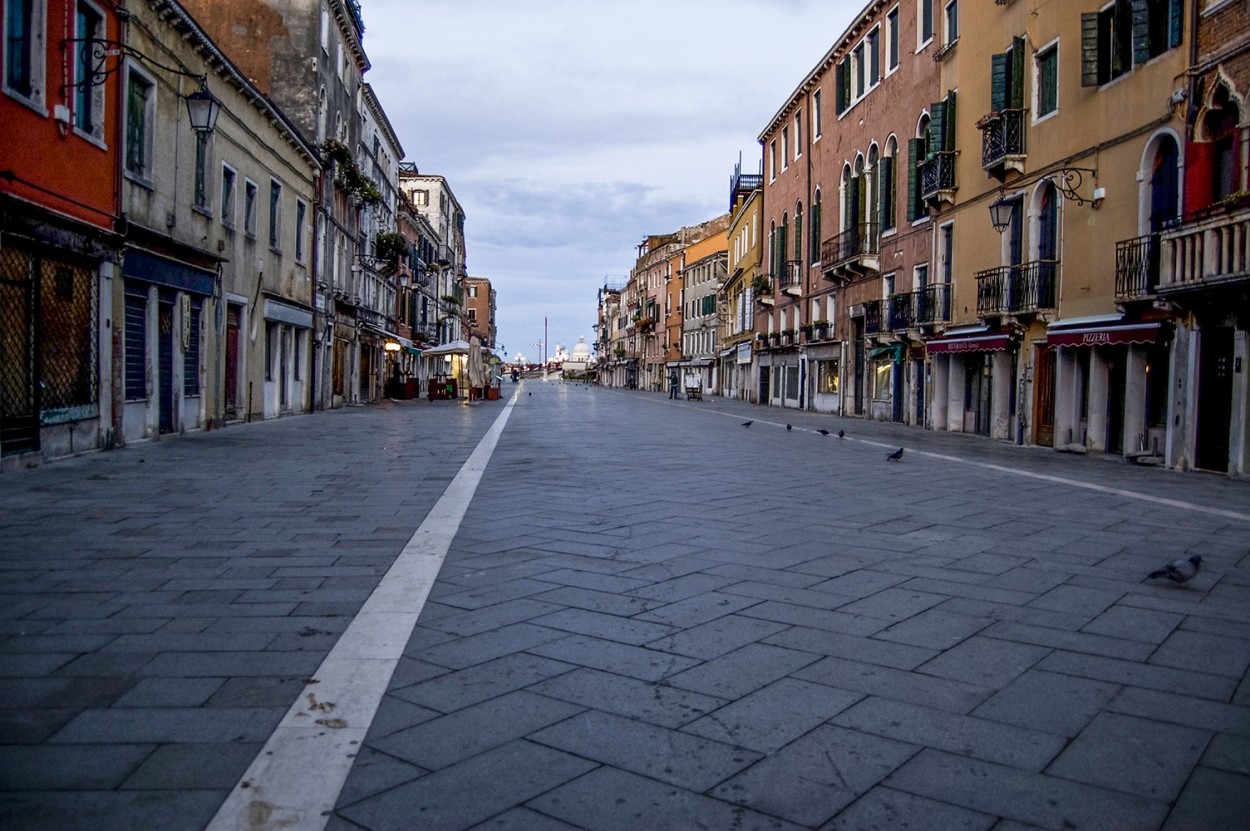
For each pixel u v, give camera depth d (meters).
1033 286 19.09
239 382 20.53
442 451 14.47
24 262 11.08
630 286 111.69
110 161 13.40
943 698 3.65
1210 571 6.10
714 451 15.37
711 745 3.17
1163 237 13.93
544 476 11.11
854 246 31.97
